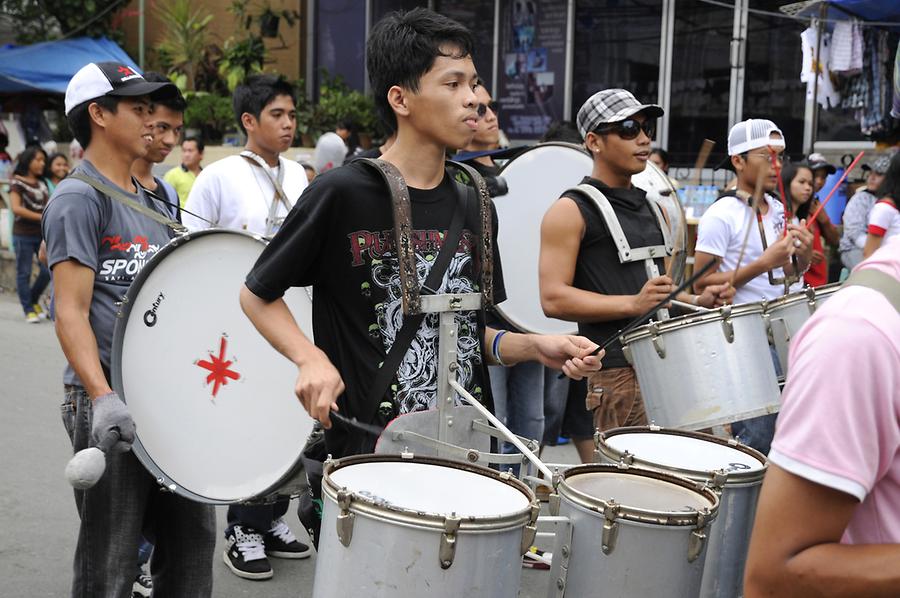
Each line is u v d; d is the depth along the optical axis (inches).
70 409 118.7
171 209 139.9
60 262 110.8
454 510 76.8
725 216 173.9
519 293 193.9
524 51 481.7
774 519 56.2
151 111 119.2
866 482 54.2
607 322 146.3
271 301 93.7
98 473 94.2
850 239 299.7
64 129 548.7
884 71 319.0
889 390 54.2
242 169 176.1
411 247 91.8
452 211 96.5
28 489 199.6
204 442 114.5
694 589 80.6
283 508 171.0
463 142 93.6
